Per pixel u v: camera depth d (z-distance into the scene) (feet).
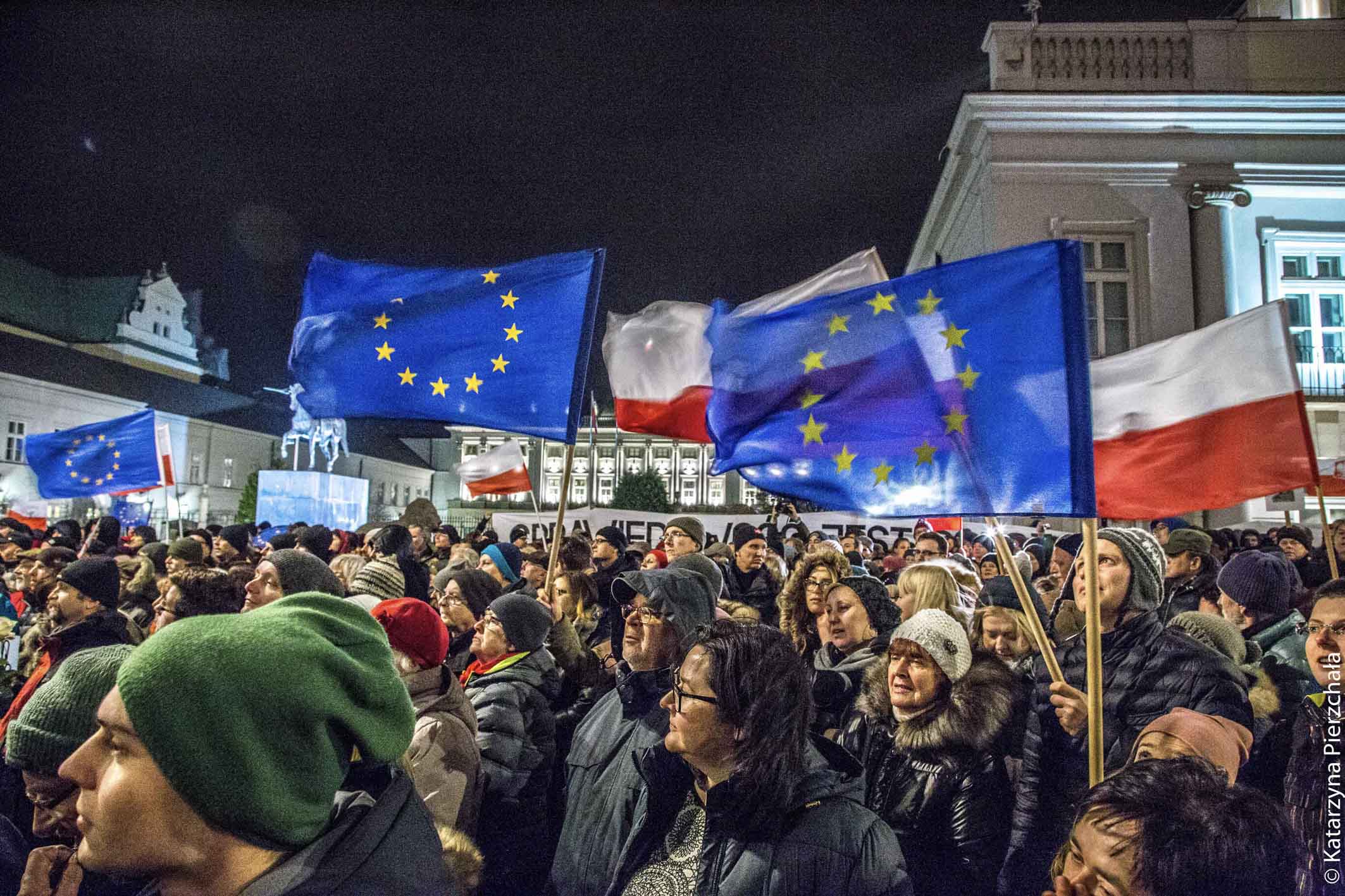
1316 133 57.16
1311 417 57.47
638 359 16.46
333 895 4.24
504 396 15.76
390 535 20.59
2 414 156.46
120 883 7.72
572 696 14.44
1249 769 11.02
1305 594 14.48
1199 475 12.68
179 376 244.22
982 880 9.75
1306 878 5.65
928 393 11.44
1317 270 58.13
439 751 10.14
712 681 7.28
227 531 28.78
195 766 4.02
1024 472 10.57
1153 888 5.04
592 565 21.11
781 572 25.39
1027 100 57.72
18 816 10.78
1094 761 9.30
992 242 58.49
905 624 10.68
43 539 36.60
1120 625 11.16
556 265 16.10
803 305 12.48
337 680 4.57
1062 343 10.70
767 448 12.30
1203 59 58.80
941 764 10.11
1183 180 57.47
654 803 8.16
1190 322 56.70
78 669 7.74
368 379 16.48
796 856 6.96
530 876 11.55
